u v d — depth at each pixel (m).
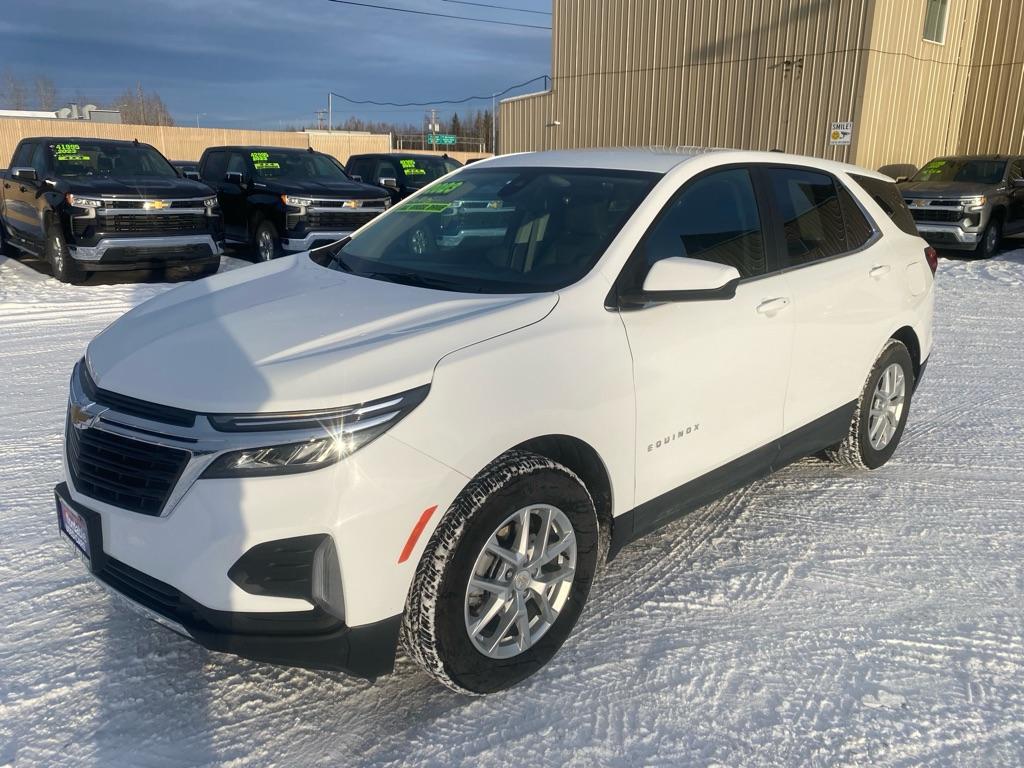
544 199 3.43
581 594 2.87
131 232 10.19
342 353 2.45
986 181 14.62
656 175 3.35
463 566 2.45
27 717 2.60
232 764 2.43
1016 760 2.45
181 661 2.91
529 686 2.79
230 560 2.25
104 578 2.54
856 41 16.30
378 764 2.44
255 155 12.70
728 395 3.35
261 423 2.26
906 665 2.91
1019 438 5.22
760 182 3.73
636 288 3.00
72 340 7.39
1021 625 3.16
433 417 2.38
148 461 2.38
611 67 20.97
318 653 2.33
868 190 4.51
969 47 19.02
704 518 4.08
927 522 4.04
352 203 11.77
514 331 2.66
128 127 34.34
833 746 2.51
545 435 2.67
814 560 3.65
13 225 12.07
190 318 2.91
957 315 9.18
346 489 2.25
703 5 18.77
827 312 3.84
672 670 2.87
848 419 4.26
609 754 2.48
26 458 4.62
